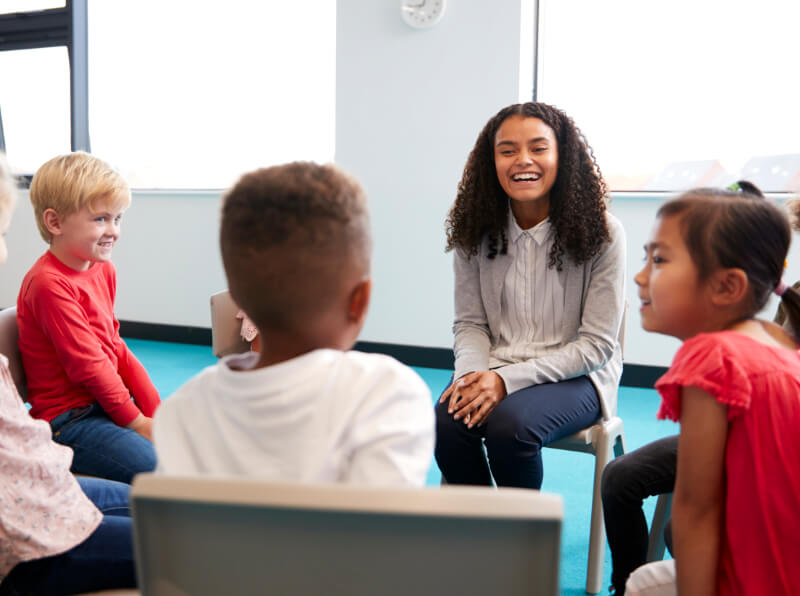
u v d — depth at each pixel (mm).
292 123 4055
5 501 898
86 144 4527
